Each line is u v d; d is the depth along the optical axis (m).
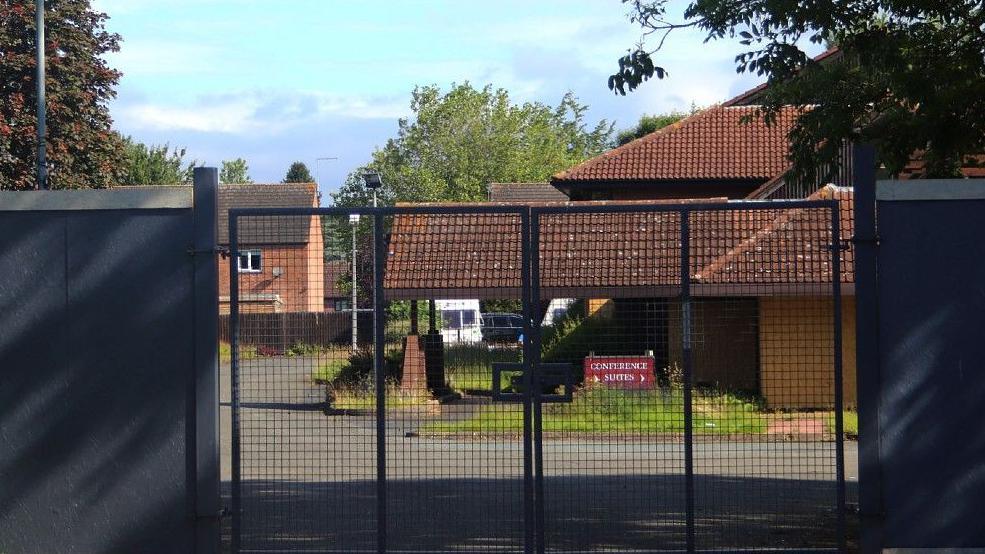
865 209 8.23
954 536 8.16
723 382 13.38
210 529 8.29
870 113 12.45
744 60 12.21
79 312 8.31
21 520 8.33
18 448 8.33
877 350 8.21
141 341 8.30
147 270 8.30
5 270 8.31
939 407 8.16
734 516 10.96
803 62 12.16
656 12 12.23
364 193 75.31
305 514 10.88
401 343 20.42
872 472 8.20
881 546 8.20
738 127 37.44
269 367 8.82
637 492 12.91
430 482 13.70
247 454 16.19
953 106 11.05
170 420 8.31
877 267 8.22
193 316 8.29
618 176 36.03
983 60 11.42
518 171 76.31
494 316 26.45
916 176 12.42
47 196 8.30
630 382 11.12
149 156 82.50
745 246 12.23
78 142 38.31
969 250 8.17
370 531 10.08
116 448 8.30
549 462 15.80
